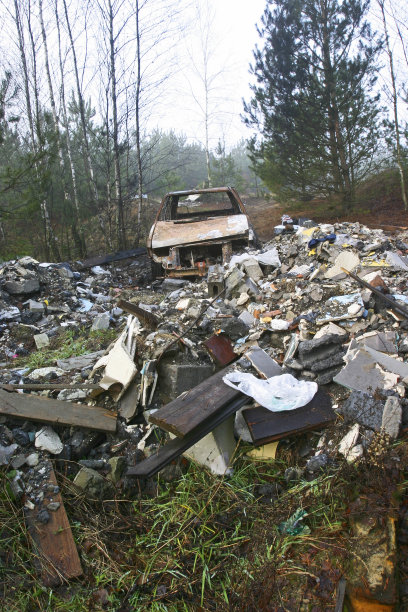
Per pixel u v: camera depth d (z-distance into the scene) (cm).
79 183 1399
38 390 401
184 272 759
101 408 385
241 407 361
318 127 1227
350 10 1142
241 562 282
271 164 1337
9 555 288
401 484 285
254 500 321
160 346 417
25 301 705
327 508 297
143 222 1414
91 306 716
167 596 269
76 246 1208
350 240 617
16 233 1148
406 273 540
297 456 344
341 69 1189
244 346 452
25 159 814
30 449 346
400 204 1304
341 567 259
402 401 334
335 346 405
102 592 273
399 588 245
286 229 817
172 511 317
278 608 253
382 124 1283
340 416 348
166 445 335
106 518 317
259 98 1263
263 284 574
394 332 408
